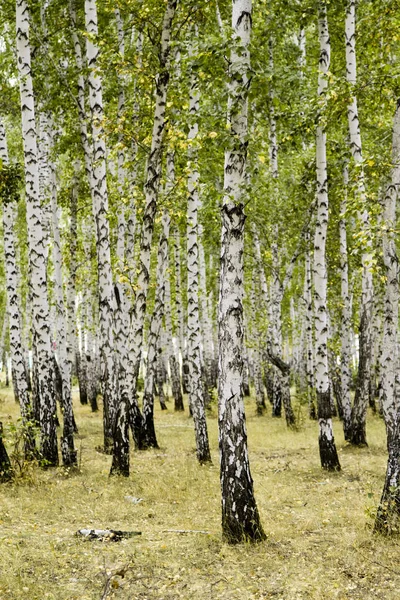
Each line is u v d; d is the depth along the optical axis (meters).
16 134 19.59
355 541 6.23
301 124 10.36
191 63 6.27
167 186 13.12
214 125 6.42
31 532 6.43
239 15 6.24
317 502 8.48
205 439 11.66
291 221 15.57
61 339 16.66
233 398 6.17
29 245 9.80
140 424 13.66
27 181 9.66
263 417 21.14
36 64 13.28
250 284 24.69
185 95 8.77
